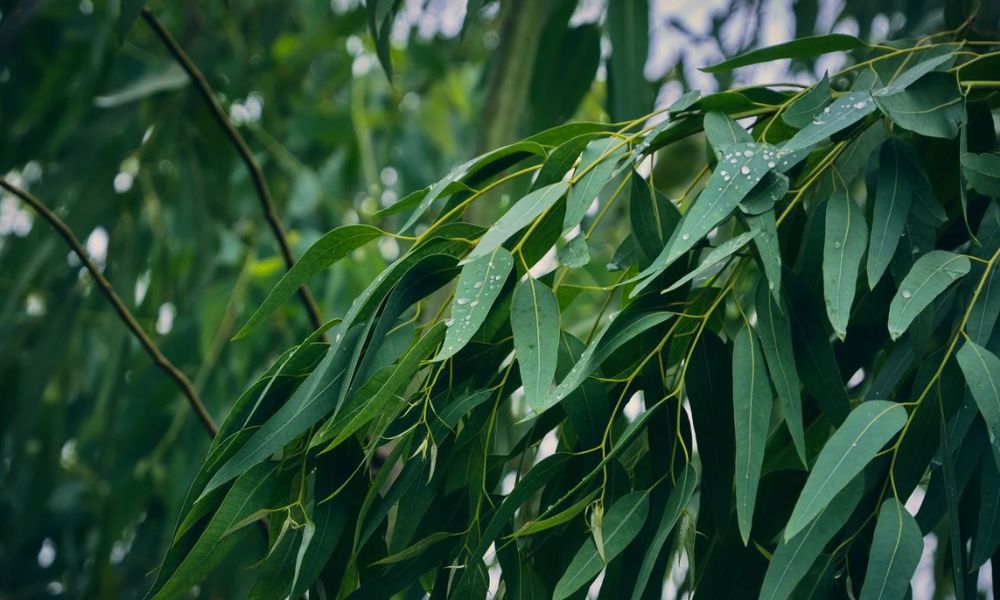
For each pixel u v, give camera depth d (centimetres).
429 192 153
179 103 283
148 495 285
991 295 146
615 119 209
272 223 201
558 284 154
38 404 267
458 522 153
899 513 142
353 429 142
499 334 152
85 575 324
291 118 346
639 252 152
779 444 158
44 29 303
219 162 285
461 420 156
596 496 148
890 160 149
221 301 297
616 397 152
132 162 287
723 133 148
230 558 267
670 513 145
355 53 367
